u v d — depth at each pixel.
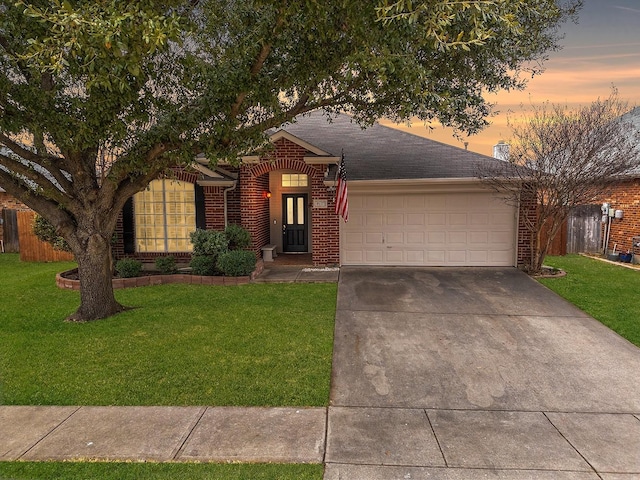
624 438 4.11
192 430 4.21
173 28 4.40
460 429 4.27
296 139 11.73
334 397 4.92
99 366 5.63
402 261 12.38
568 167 10.47
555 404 4.77
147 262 12.36
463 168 12.13
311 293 9.36
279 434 4.15
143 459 3.75
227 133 6.73
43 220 10.96
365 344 6.51
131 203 12.19
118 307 8.03
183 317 7.60
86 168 7.52
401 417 4.49
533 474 3.56
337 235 12.25
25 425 4.32
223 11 6.77
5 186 7.28
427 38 5.34
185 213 12.24
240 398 4.84
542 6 6.76
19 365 5.66
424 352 6.21
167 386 5.10
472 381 5.33
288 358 5.89
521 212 11.70
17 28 5.52
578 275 10.94
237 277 10.38
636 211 12.79
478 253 12.16
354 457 3.78
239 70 6.23
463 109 8.10
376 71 5.83
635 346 6.37
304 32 6.19
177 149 7.04
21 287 10.12
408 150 13.86
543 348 6.32
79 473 3.55
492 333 6.94
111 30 4.14
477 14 4.88
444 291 9.54
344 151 13.77
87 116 6.22
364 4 5.11
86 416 4.48
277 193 14.76
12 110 6.07
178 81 7.01
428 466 3.66
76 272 11.18
